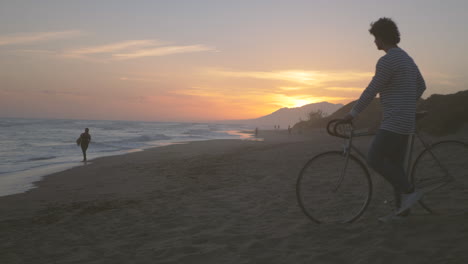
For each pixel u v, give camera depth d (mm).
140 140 37281
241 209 4648
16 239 3754
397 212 3061
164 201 5723
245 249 2838
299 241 2873
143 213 4832
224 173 9164
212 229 3670
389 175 2980
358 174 3199
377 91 2836
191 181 8078
